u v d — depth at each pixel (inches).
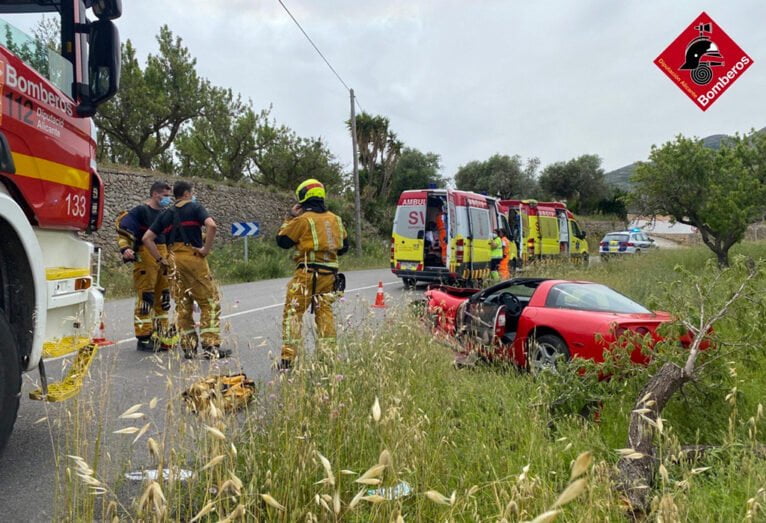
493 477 138.0
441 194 641.6
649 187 714.8
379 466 71.2
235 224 856.3
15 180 147.4
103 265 759.7
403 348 205.8
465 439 160.2
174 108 1098.1
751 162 742.5
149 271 291.7
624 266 722.8
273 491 111.1
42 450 165.0
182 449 115.7
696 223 713.6
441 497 72.1
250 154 1333.7
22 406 201.5
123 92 1025.5
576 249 1002.7
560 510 51.2
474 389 204.5
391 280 797.9
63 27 179.2
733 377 193.5
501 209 838.5
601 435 177.3
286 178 1384.1
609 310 251.1
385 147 1535.4
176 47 1101.1
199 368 157.9
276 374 162.6
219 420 110.7
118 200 857.5
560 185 2471.7
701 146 694.5
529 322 255.9
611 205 2454.5
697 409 194.9
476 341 250.8
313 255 237.8
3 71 141.5
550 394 193.5
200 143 1254.3
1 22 143.5
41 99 159.8
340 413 138.8
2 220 139.3
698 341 182.4
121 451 152.1
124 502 126.9
